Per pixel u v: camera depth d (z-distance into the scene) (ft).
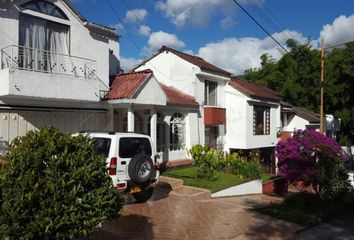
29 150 17.03
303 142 44.93
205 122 70.33
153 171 36.99
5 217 15.72
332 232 33.01
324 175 44.24
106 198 17.92
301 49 116.88
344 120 111.34
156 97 51.47
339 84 109.50
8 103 41.47
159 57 72.18
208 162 57.00
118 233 27.35
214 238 28.07
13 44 41.16
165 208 36.73
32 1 43.32
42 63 44.47
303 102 117.91
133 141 35.70
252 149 81.56
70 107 47.67
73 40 47.85
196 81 68.74
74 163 17.44
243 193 52.03
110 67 65.67
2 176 16.33
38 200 16.17
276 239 28.91
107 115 52.19
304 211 39.01
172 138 62.75
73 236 16.70
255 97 78.48
